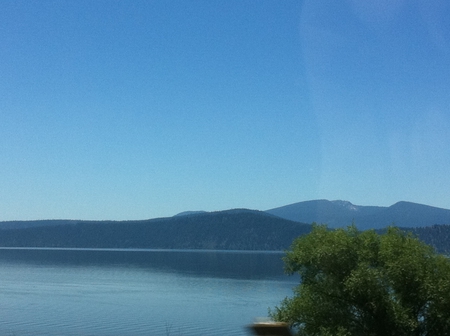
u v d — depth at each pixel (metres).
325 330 21.14
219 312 69.50
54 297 87.50
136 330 54.97
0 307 73.88
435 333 20.72
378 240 22.47
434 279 20.64
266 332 6.13
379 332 21.14
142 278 128.38
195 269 158.12
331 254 21.91
